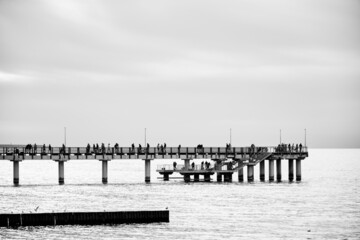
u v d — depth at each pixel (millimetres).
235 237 111688
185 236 111500
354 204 147500
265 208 140375
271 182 196750
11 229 114000
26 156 180625
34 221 116625
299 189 177000
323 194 166500
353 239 111500
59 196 157625
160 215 121438
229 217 128750
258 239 110562
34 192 165875
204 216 129375
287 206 143625
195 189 173375
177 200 151375
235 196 159125
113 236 110312
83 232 112562
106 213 118562
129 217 119500
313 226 120812
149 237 110375
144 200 151125
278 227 119688
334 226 120938
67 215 117500
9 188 175750
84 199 152500
